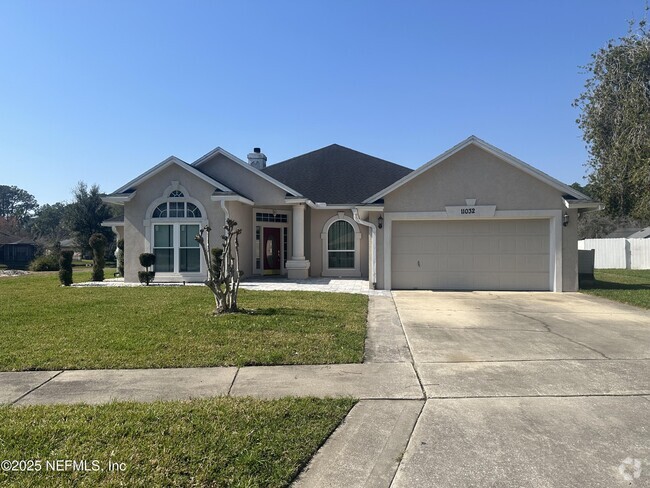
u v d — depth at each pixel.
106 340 7.07
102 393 4.95
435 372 5.71
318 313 9.39
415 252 14.78
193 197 16.28
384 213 14.64
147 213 16.42
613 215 24.30
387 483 3.24
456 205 14.39
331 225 19.61
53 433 3.82
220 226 16.14
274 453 3.56
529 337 7.66
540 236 14.37
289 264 18.03
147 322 8.41
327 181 21.11
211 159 17.88
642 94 21.98
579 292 13.88
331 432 4.02
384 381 5.38
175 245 16.28
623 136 22.31
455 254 14.67
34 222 83.12
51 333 7.54
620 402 4.70
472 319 9.34
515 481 3.24
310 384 5.26
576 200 13.88
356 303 11.01
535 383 5.29
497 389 5.10
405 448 3.74
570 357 6.38
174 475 3.21
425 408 4.57
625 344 7.13
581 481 3.24
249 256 18.38
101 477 3.18
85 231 40.16
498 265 14.54
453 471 3.39
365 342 7.29
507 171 14.25
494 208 14.24
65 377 5.49
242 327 7.96
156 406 4.45
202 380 5.39
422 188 14.52
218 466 3.34
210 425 3.99
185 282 16.11
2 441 3.68
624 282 17.14
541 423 4.20
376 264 14.70
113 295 12.43
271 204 17.75
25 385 5.21
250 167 17.58
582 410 4.49
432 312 10.20
